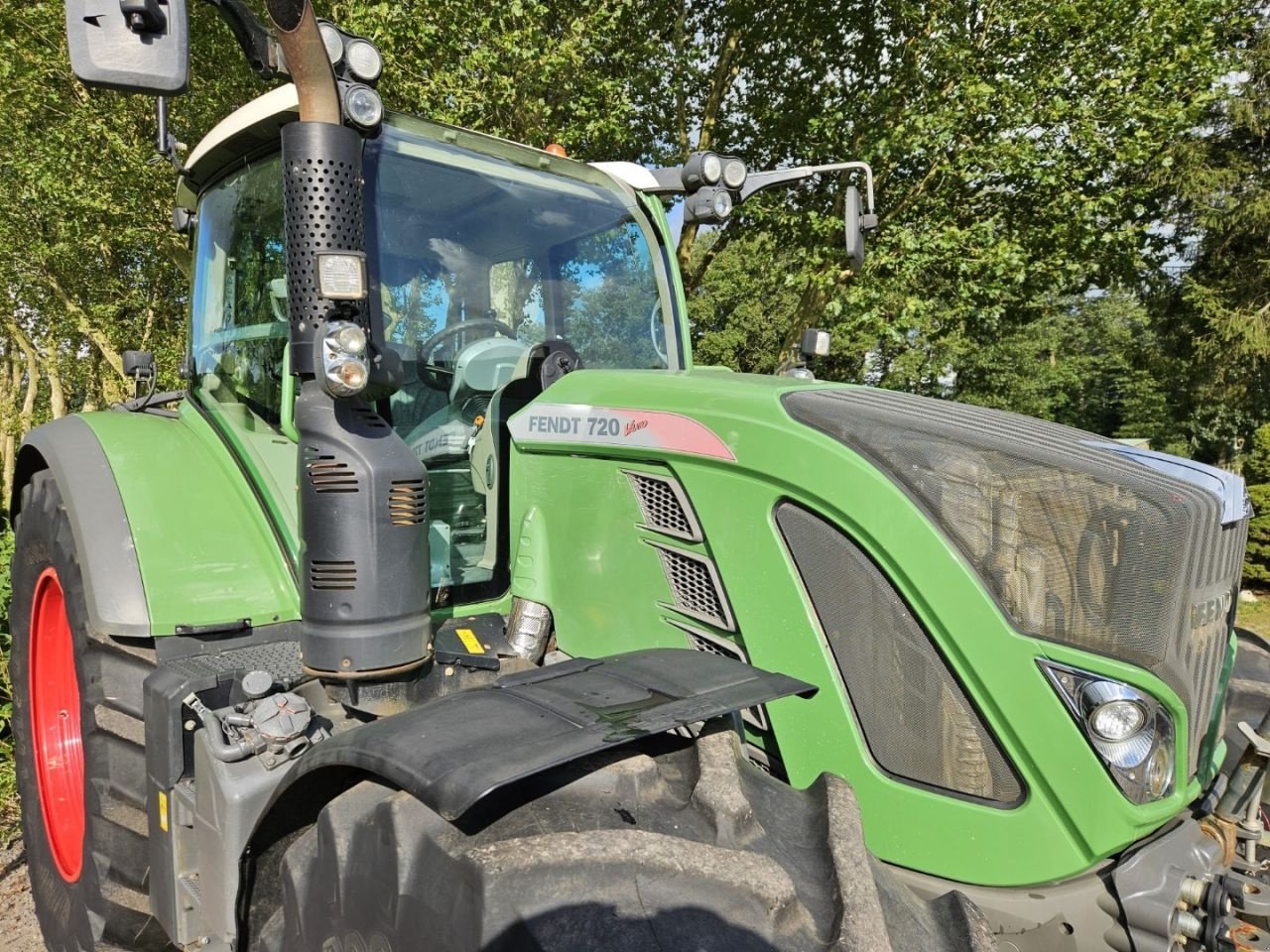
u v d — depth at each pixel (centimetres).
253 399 246
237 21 175
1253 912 156
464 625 218
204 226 287
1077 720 155
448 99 671
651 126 926
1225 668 199
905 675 168
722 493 187
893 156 769
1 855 343
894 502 167
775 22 902
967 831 163
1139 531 155
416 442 235
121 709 218
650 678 153
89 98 811
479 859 119
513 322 265
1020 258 759
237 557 224
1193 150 1334
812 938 119
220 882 177
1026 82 763
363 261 171
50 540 255
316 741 186
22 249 942
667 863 120
